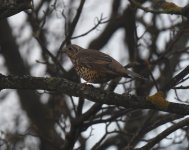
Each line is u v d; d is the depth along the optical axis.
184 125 9.97
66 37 12.14
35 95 16.08
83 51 11.38
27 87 9.16
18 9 9.09
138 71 14.05
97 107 11.66
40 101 16.14
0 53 16.00
